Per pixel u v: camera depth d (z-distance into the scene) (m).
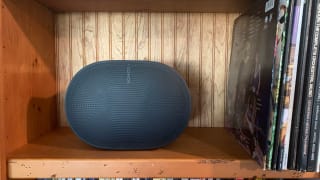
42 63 0.80
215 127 0.90
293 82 0.52
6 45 0.61
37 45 0.77
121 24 0.88
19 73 0.67
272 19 0.53
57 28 0.88
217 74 0.90
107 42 0.89
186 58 0.89
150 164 0.60
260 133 0.56
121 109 0.60
